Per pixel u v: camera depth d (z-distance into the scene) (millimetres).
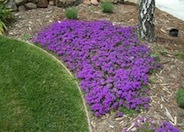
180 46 2473
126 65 2131
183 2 3625
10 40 2512
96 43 2338
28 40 2512
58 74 2170
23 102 1984
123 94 1876
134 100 1845
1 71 2244
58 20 2736
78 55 2264
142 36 2467
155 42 2480
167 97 1915
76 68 2193
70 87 2049
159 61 2221
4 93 2066
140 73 2053
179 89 1976
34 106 1945
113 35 2443
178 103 1857
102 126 1752
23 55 2359
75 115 1857
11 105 1976
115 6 3145
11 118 1889
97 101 1873
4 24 2625
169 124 1687
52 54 2361
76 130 1774
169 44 2480
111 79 2020
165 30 2781
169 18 3105
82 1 3105
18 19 2770
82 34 2447
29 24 2691
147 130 1666
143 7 2389
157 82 2027
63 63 2264
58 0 2965
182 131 1689
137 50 2268
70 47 2344
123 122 1752
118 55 2213
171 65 2195
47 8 2959
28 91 2059
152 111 1809
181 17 3178
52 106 1935
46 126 1818
